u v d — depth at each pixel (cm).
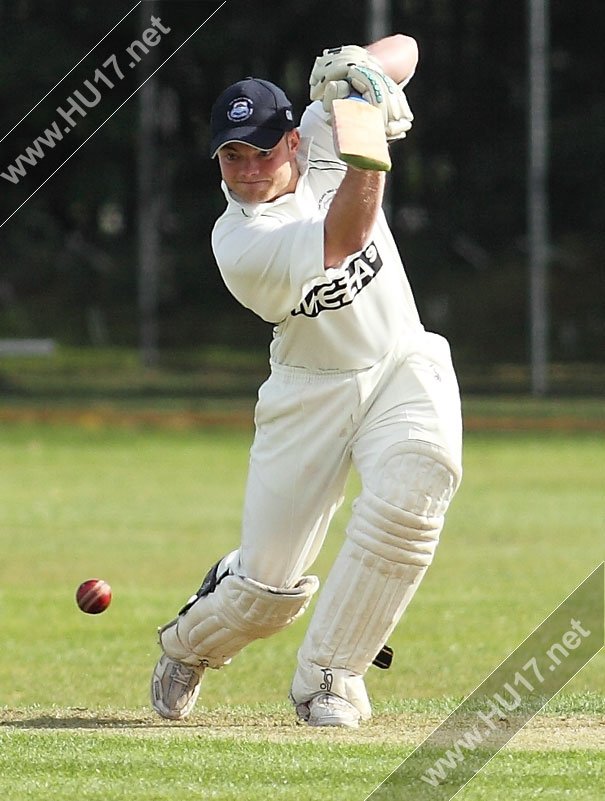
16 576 4406
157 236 14338
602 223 14750
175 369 12512
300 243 1992
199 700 2694
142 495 6431
